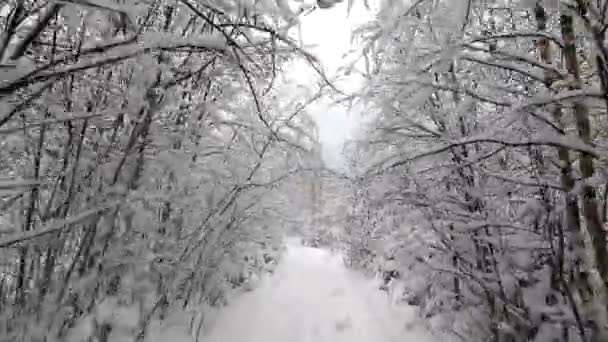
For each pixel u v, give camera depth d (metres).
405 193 3.45
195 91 2.76
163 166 2.48
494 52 2.22
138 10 1.47
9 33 1.40
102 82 2.12
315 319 5.11
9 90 1.30
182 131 2.69
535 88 2.81
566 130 2.71
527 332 2.70
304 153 3.32
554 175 2.62
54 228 1.52
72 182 2.06
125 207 2.18
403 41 2.67
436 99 3.20
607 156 1.87
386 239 4.38
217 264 3.57
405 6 2.35
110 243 2.31
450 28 2.37
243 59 2.12
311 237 15.95
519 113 2.09
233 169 3.34
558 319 2.38
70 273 2.08
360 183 3.39
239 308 4.79
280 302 5.61
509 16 2.84
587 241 2.58
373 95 2.94
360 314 5.44
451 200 3.12
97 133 2.30
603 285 2.04
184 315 3.30
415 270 3.64
